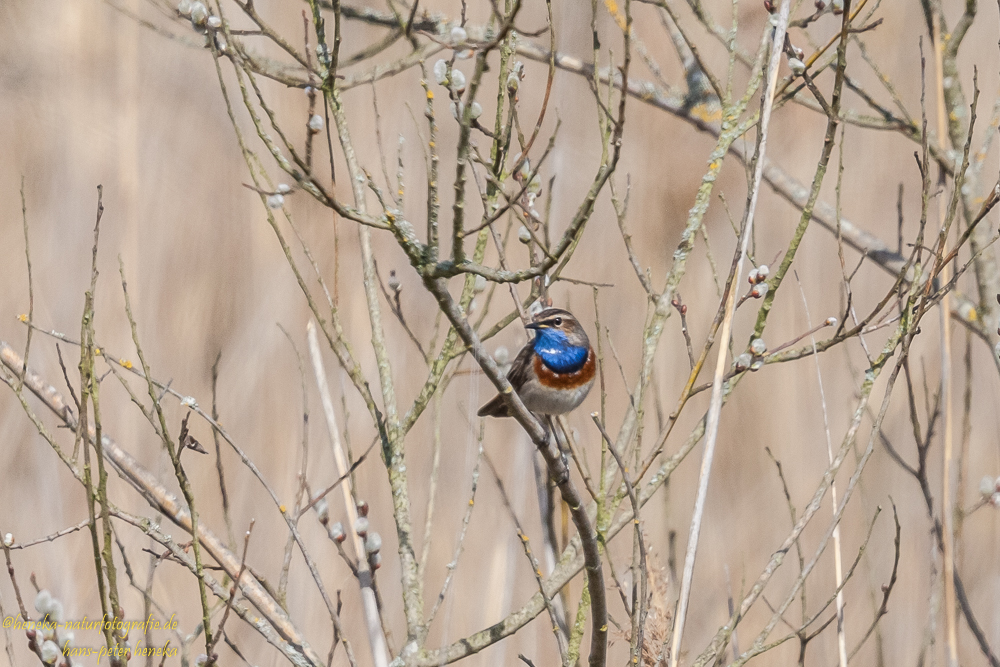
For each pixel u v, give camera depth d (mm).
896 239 14414
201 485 11969
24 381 7098
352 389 12547
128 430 12281
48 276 14391
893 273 9719
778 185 10117
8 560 5906
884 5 15281
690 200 14945
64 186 15102
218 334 13867
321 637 10547
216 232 14750
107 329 13719
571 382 9609
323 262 14086
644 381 7070
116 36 15977
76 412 7973
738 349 13539
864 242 9859
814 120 15531
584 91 14734
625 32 4941
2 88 15695
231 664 10031
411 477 11656
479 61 4926
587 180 14859
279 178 14977
